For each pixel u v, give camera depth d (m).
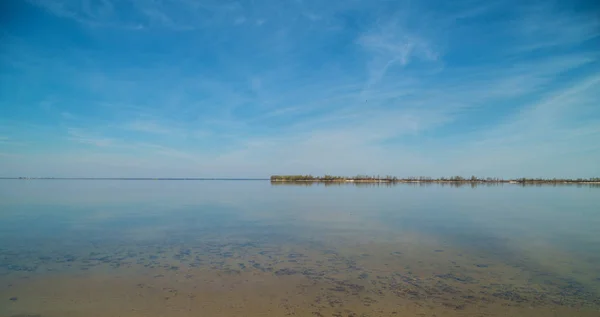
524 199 37.81
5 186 73.31
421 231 15.64
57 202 31.50
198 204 30.28
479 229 16.25
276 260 10.41
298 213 23.14
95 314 6.49
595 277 8.73
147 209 25.53
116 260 10.28
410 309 6.79
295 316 6.45
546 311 6.70
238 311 6.66
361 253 11.34
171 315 6.47
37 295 7.41
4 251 11.39
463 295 7.52
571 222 18.75
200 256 10.85
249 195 44.66
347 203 31.70
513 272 9.16
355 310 6.74
